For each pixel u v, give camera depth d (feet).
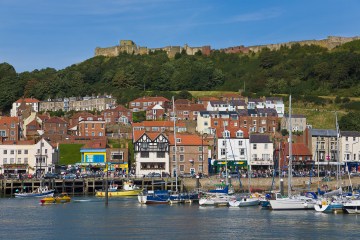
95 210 376.48
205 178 497.05
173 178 497.05
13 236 280.51
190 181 499.51
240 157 574.97
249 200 396.57
